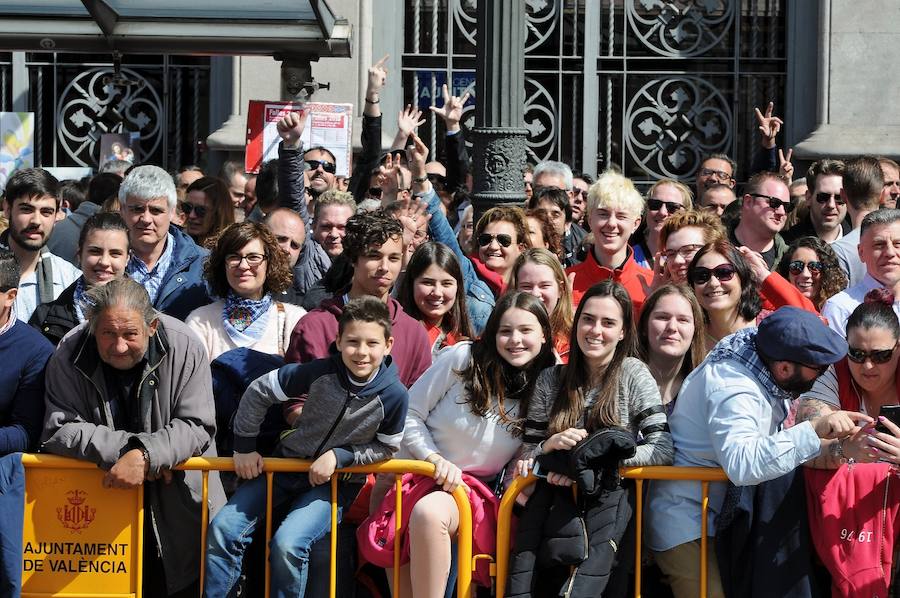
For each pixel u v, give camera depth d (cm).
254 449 457
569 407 453
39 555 458
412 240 603
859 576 432
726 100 1035
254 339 535
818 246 604
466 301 555
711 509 446
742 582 440
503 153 686
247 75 988
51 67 1059
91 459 448
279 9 739
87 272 549
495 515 460
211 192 705
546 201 711
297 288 645
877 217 564
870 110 987
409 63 1030
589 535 439
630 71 1039
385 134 1014
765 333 441
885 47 985
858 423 435
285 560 445
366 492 479
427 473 456
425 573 448
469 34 1030
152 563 470
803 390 442
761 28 1031
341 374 452
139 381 457
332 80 988
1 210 803
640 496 448
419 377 495
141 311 449
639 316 495
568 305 538
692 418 453
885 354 460
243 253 530
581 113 1041
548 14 1041
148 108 1060
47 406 461
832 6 986
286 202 673
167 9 745
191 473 468
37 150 1056
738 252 513
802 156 985
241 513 454
